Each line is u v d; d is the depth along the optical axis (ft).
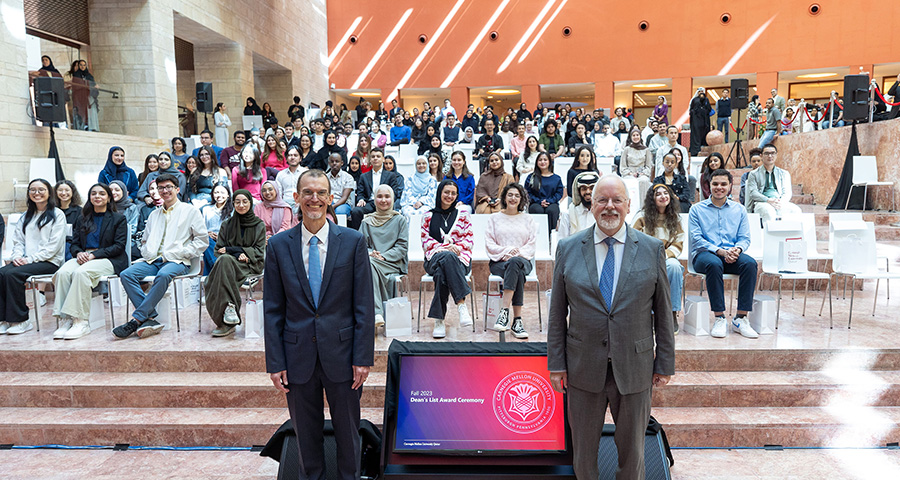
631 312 8.55
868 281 21.54
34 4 34.40
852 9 58.03
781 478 10.72
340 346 9.31
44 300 20.02
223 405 13.30
